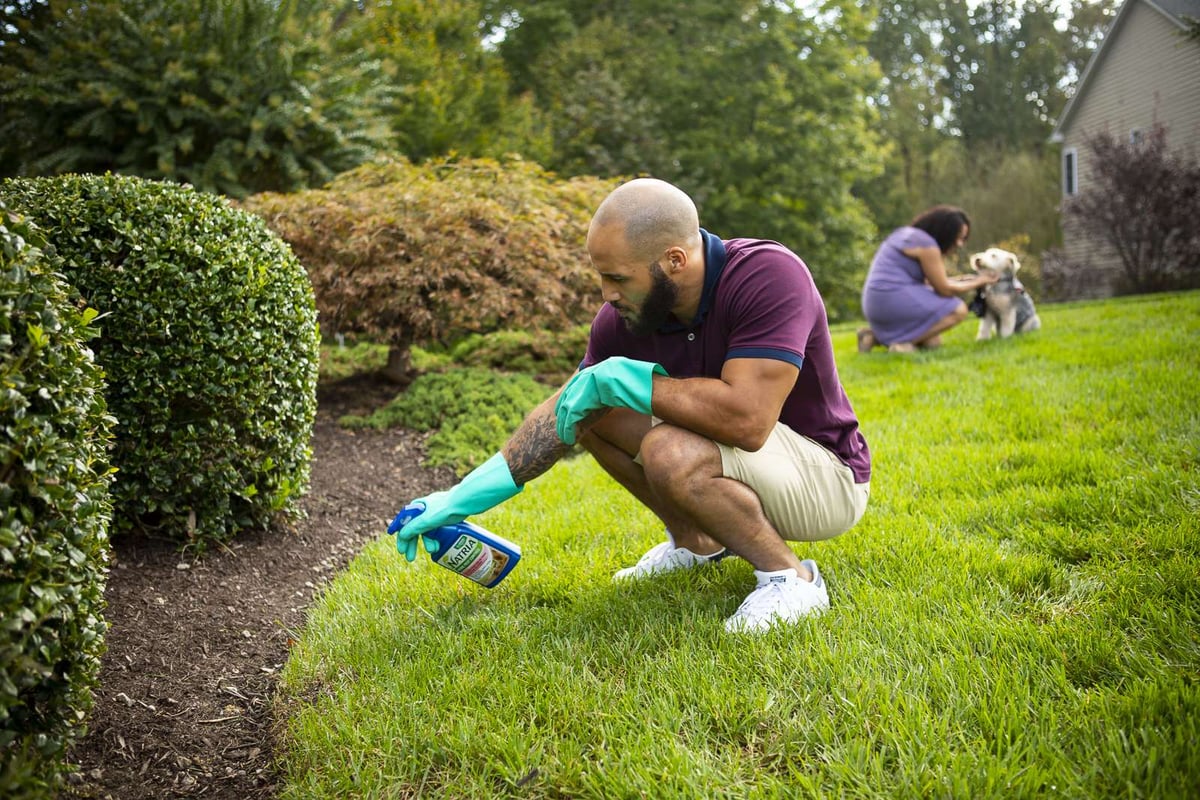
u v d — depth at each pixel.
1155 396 4.26
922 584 2.56
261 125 8.45
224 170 8.31
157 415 3.06
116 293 2.92
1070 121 21.80
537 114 15.95
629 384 2.26
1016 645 2.14
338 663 2.40
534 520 3.50
